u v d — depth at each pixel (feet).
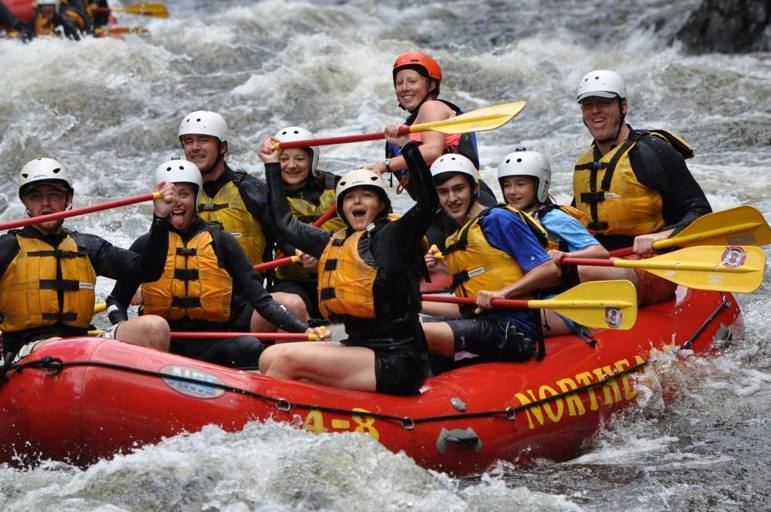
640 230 64.23
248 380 47.62
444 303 60.85
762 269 56.34
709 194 100.53
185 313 54.65
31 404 45.62
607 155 64.54
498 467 50.93
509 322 54.49
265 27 195.62
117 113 139.13
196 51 168.14
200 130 59.72
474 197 58.29
